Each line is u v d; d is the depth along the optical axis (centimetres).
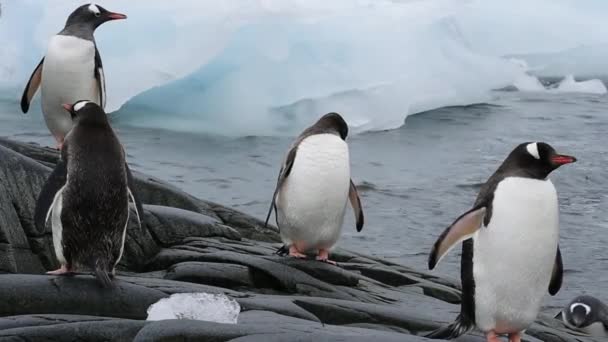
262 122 2589
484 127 2667
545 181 866
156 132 2534
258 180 2081
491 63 3033
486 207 866
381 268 1274
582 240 1733
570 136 2553
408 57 2791
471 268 882
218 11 2603
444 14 2944
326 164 1101
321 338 703
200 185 2022
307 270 1101
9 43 2789
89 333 759
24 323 783
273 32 2619
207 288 937
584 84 3250
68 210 835
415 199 1950
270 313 855
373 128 2617
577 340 1117
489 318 888
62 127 1407
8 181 1027
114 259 873
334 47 2692
